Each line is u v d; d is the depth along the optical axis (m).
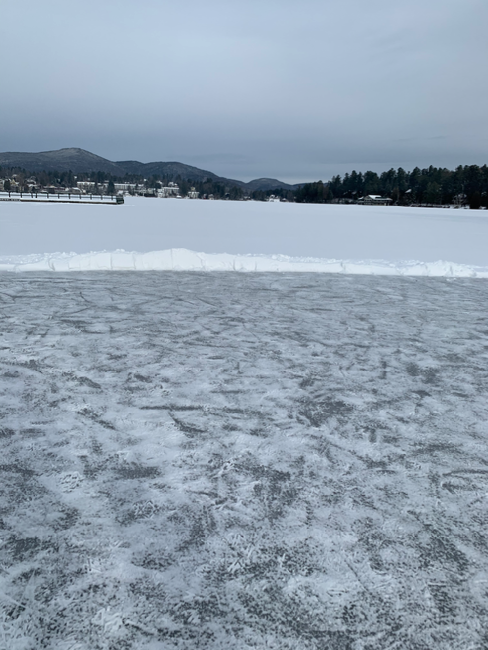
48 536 1.75
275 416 2.82
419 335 4.75
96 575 1.57
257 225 19.66
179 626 1.39
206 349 4.06
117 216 22.09
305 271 8.98
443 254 12.38
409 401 3.11
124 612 1.44
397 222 24.86
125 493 2.03
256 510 1.94
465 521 1.91
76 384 3.20
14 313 5.09
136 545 1.71
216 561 1.65
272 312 5.54
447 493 2.10
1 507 1.91
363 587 1.55
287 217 26.06
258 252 11.67
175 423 2.69
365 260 10.28
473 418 2.88
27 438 2.47
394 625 1.41
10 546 1.69
